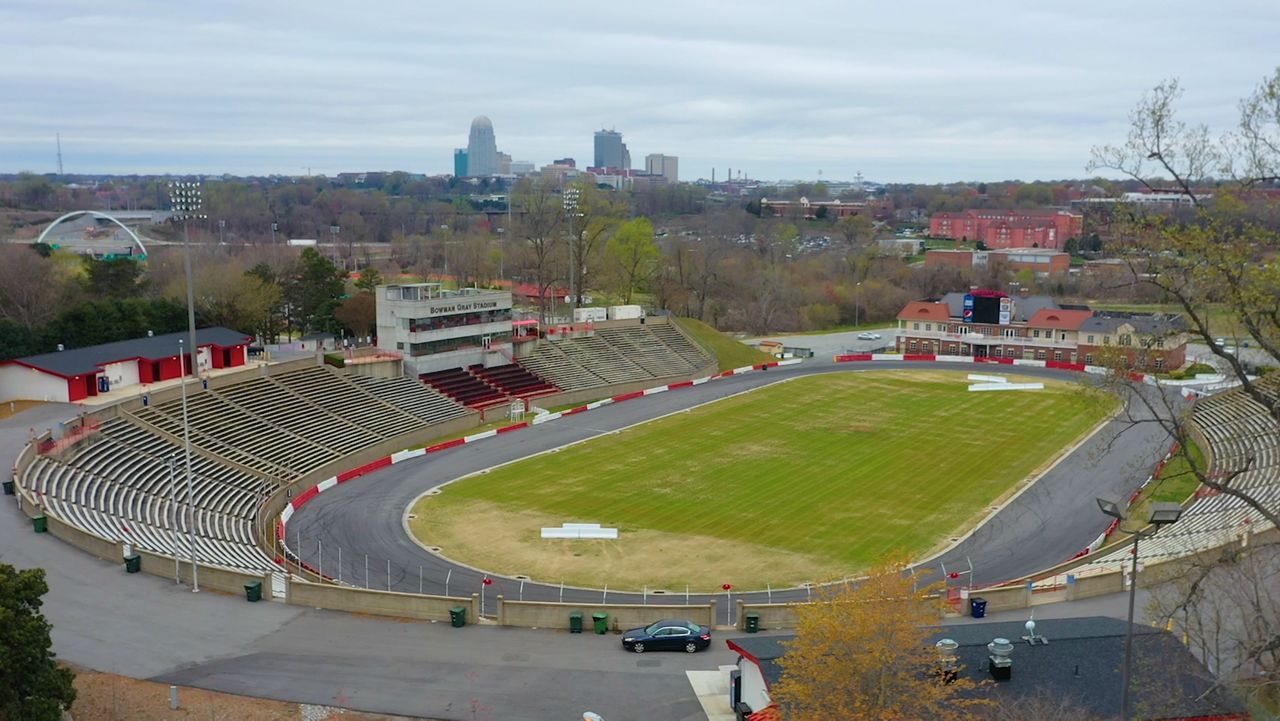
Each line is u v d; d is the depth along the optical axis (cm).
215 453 7756
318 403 9388
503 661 4253
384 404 9931
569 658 4303
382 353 10888
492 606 5441
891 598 3306
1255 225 3112
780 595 5694
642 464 8750
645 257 16950
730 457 8994
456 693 3931
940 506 7469
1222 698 3397
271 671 4062
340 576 5975
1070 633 3878
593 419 10675
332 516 7256
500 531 6931
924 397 11769
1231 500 6788
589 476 8362
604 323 13725
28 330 9044
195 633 4419
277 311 12975
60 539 5444
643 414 10938
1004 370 13700
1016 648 3741
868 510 7375
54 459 6612
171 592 4869
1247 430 8606
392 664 4181
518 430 10169
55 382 8138
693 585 5872
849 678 3147
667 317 14575
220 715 3656
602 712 3809
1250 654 3291
